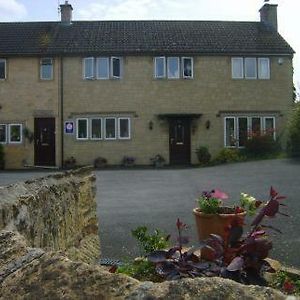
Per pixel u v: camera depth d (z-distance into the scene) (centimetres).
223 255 341
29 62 2612
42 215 413
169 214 1018
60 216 471
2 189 364
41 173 2145
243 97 2658
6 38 2720
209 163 2486
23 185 404
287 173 1748
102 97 2612
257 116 2659
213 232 535
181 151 2630
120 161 2605
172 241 745
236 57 2662
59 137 2600
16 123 2608
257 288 189
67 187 505
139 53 2609
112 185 1619
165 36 2766
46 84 2611
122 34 2780
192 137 2623
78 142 2603
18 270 215
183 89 2631
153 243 430
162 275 329
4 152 2580
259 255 341
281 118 2673
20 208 356
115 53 2600
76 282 202
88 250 571
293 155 2342
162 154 2616
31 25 2872
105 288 196
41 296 198
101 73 2620
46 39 2709
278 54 2667
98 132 2614
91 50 2592
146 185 1594
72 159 2586
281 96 2683
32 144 2597
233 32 2839
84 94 2614
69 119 2606
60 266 211
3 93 2616
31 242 378
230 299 183
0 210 316
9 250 231
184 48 2633
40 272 210
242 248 342
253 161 2336
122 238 780
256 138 2519
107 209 1105
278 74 2683
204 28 2878
